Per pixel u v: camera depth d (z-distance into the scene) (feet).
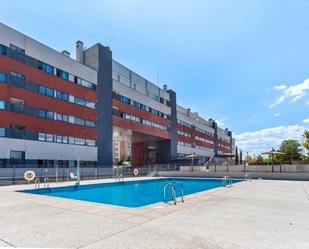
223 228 17.43
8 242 14.42
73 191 60.13
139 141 195.93
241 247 13.38
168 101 188.85
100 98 118.32
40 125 88.84
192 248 13.19
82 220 20.07
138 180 85.15
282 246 13.57
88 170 106.11
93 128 112.57
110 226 17.99
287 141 225.76
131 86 146.82
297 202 30.17
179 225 18.25
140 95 151.84
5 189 49.34
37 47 90.84
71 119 101.96
